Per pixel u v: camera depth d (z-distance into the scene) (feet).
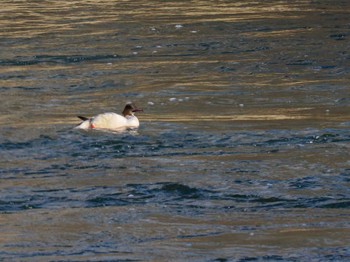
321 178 128.57
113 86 199.11
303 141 148.46
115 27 298.97
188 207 116.37
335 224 108.78
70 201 118.62
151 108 174.70
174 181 126.82
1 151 142.31
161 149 144.05
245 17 320.50
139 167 134.10
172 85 198.80
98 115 155.94
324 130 154.92
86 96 188.03
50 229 107.04
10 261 96.32
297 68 220.23
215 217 111.86
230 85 198.70
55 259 96.89
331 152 141.59
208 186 124.88
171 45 259.39
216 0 375.04
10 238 103.86
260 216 112.47
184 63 229.25
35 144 146.30
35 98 185.78
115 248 100.48
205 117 165.89
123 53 246.47
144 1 378.32
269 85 198.59
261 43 260.62
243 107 175.32
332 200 119.03
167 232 105.91
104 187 124.57
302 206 116.88
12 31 294.25
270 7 347.97
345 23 299.58
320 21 305.32
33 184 126.00
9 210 114.83
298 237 103.65
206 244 101.65
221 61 231.71
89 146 145.18
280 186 125.08
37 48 256.32
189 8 350.02
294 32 281.13
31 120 163.53
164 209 115.24
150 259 96.68
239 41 265.13
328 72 214.48
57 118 165.48
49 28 299.99
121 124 155.22
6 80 207.82
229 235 104.63
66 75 214.07
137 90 193.36
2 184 126.00
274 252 99.09
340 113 168.96
